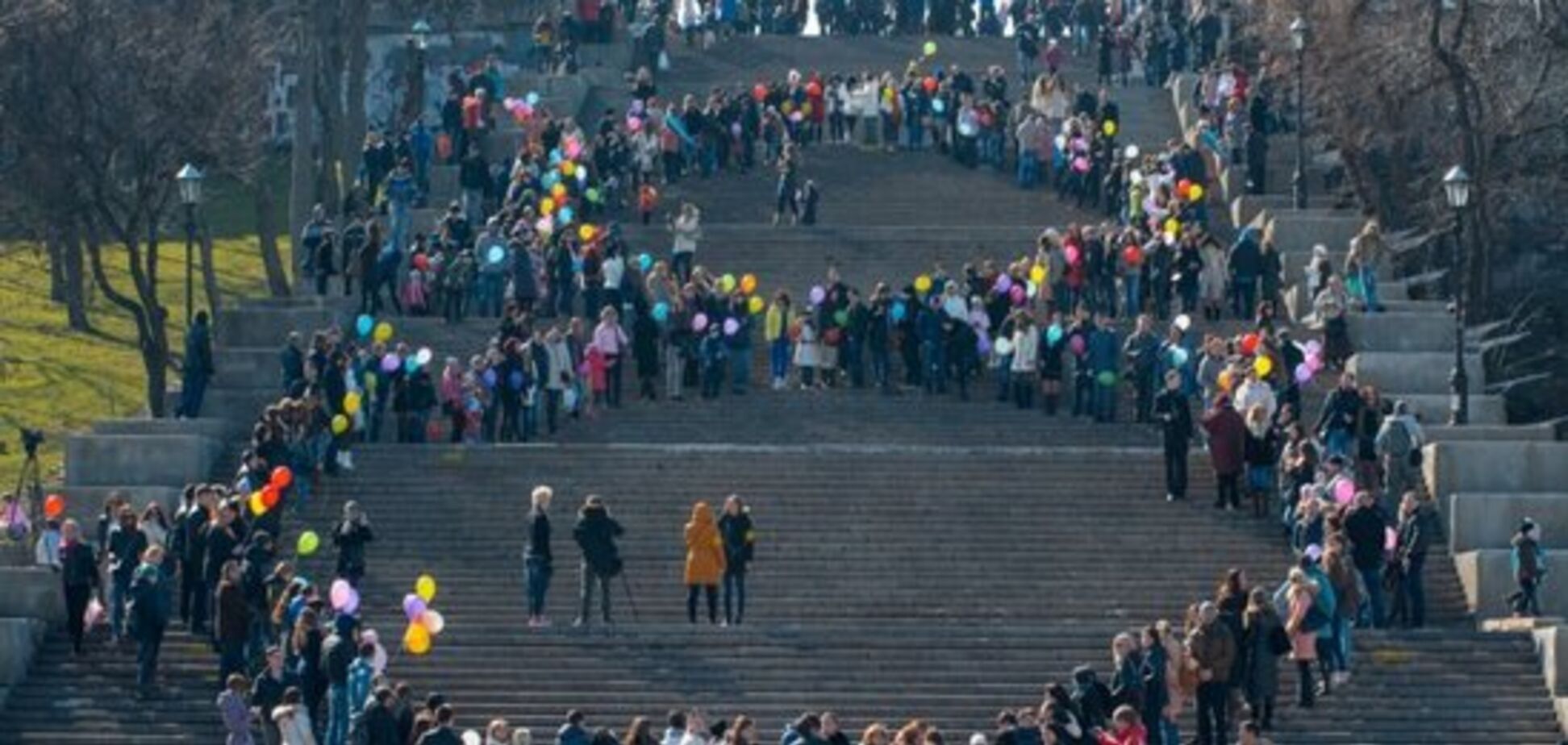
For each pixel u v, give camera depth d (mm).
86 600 117562
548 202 152875
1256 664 110625
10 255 195375
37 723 114750
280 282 172000
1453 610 124062
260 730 110625
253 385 142250
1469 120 159125
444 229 151375
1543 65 164250
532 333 139250
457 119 167375
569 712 112000
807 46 191750
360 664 107188
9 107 153250
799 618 123312
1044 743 101438
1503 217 172750
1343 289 143750
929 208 166375
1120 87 181125
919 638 116688
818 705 114000
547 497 118500
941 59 190125
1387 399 136250
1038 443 139000
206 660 117312
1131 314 148875
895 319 142750
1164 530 128625
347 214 159250
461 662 115688
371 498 130125
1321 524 122000
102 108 153500
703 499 130625
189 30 161500
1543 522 127062
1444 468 130500
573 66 184250
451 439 137500
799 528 128625
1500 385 163625
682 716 102812
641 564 126375
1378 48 163500
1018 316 140750
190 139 156625
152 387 152000
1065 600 124438
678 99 183750
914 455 132875
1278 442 130000
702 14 191875
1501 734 113500
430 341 146250
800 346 143125
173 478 132500
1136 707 107438
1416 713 114125
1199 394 139250
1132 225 151875
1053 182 167625
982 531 128625
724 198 167125
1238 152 166000
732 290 147250
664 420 140250
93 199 155500
